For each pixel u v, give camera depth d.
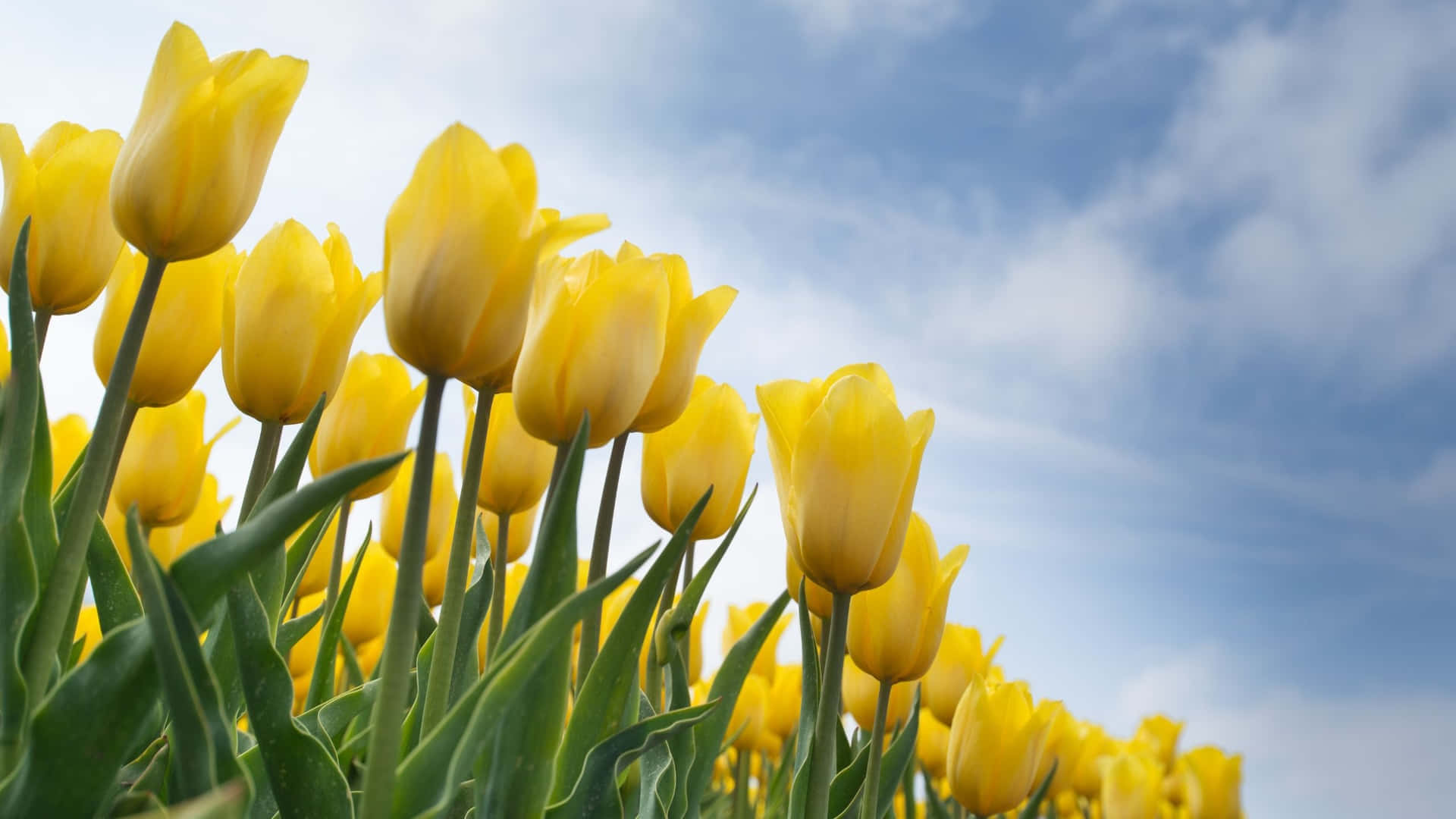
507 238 0.50
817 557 0.61
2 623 0.50
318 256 0.63
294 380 0.62
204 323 0.65
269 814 0.56
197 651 0.47
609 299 0.57
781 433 0.65
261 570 0.57
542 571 0.53
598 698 0.56
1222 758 1.43
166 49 0.55
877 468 0.61
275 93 0.56
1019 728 0.78
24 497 0.54
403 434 0.73
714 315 0.64
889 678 0.69
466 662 0.66
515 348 0.51
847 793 0.70
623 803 0.62
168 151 0.53
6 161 0.60
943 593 0.70
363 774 0.60
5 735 0.50
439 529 0.84
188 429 0.73
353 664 0.78
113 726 0.48
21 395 0.52
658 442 0.70
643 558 0.51
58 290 0.61
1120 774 1.18
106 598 0.57
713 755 0.65
